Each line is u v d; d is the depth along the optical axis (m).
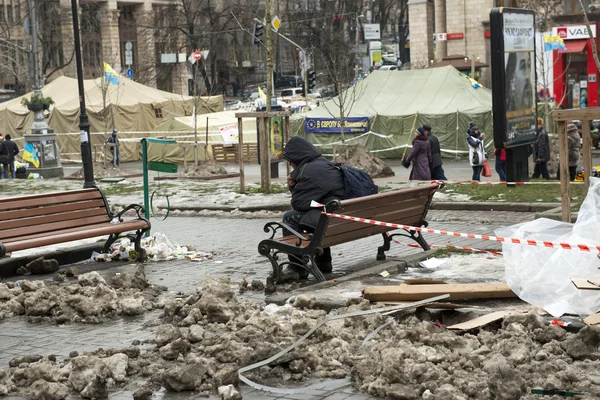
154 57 83.25
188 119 41.59
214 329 8.01
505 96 19.53
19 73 57.12
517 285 8.17
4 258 12.24
